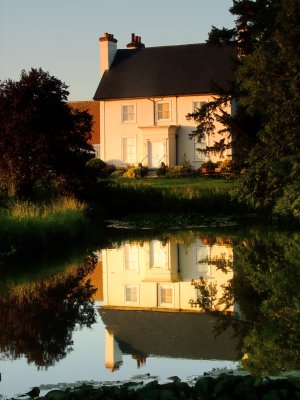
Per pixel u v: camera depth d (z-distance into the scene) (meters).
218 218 34.69
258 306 15.16
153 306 15.80
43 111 30.12
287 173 28.27
